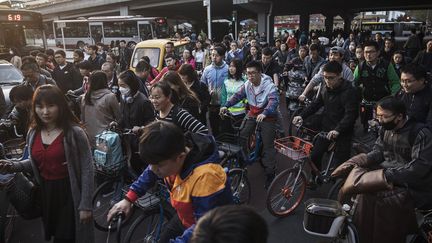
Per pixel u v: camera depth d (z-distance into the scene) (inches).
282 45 446.0
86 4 1743.4
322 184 189.5
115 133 151.9
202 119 208.5
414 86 155.6
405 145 111.8
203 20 2174.0
